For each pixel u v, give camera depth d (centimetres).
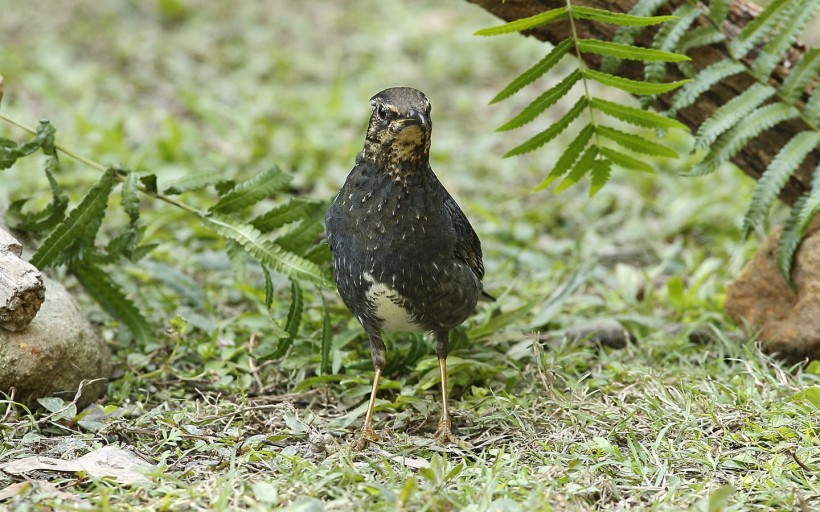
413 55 2303
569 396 983
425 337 1096
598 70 1062
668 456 830
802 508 718
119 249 1042
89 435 884
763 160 1059
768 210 991
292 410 959
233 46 2270
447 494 748
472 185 1636
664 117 957
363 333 1118
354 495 744
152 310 1164
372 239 892
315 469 789
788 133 1038
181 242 1377
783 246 1015
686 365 1036
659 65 990
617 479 796
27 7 2409
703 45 1014
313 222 1068
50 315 940
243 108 1873
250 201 1052
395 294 910
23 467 797
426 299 918
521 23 902
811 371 1009
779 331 1053
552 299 1179
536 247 1459
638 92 958
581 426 907
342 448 862
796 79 1009
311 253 1058
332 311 1172
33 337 910
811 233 1051
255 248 1025
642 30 1028
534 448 873
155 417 912
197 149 1673
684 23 991
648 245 1464
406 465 837
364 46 2312
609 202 1588
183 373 1040
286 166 1650
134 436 892
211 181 1058
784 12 991
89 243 1023
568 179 1059
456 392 1033
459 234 936
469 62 2230
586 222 1546
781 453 834
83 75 1973
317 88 2077
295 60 2194
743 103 996
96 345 988
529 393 995
